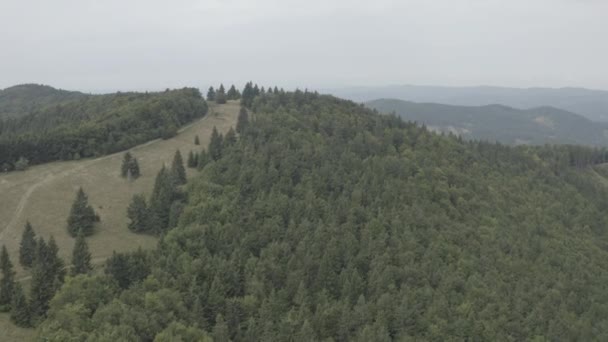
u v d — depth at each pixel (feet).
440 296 288.10
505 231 411.54
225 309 244.83
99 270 265.13
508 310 306.76
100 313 209.26
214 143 416.46
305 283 270.05
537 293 344.69
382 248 315.37
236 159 378.73
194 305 230.07
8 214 335.67
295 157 383.04
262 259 275.59
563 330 308.60
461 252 350.23
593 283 395.34
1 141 402.52
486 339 278.26
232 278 260.21
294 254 284.82
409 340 250.16
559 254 414.21
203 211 303.89
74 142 437.58
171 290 237.66
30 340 213.25
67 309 210.38
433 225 368.89
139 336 204.44
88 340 192.44
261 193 331.98
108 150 447.42
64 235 317.22
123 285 249.96
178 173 375.04
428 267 313.73
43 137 427.74
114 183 391.65
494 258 362.74
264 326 232.94
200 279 255.70
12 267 257.75
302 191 346.54
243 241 284.41
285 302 255.29
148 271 257.14
